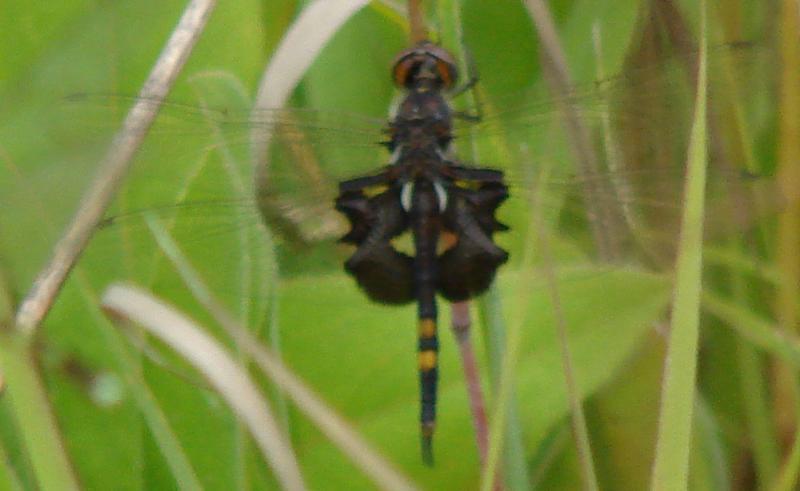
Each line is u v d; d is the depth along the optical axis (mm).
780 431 1005
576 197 1005
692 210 973
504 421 985
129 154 994
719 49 1006
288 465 975
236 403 976
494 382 985
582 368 1004
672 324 971
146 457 1000
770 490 995
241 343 984
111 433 1000
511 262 1007
